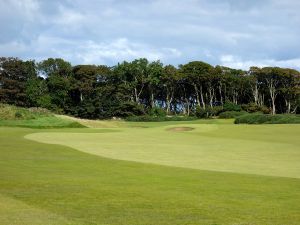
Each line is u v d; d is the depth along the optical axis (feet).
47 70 404.57
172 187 50.21
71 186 49.65
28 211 36.91
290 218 36.22
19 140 113.60
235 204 41.39
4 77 372.38
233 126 179.93
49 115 220.64
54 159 77.05
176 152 93.09
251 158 83.87
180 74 402.72
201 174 61.52
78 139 122.11
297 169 68.90
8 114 210.18
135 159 80.23
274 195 46.01
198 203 41.65
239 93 427.33
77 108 367.04
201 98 424.87
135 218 35.60
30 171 61.36
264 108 375.25
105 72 404.77
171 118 329.72
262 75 396.57
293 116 237.66
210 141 121.60
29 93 373.81
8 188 47.42
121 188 49.06
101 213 37.06
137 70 402.93
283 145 110.52
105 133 149.07
